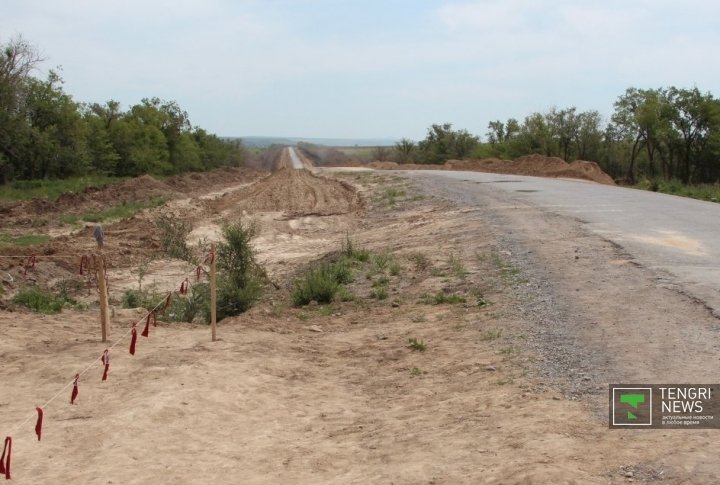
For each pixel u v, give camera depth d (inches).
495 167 2151.8
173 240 770.8
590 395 248.7
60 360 337.1
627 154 2497.5
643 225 690.2
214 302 378.0
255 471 213.8
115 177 2092.8
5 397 291.0
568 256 536.1
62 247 741.9
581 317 362.0
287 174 2383.1
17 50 1654.8
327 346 375.9
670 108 1955.0
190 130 2832.2
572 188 1244.5
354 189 1546.5
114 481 208.4
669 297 382.9
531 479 176.9
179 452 231.3
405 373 313.9
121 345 367.2
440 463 201.0
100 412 269.7
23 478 212.8
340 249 722.8
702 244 563.8
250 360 336.8
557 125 2613.2
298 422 261.3
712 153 1898.4
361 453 222.1
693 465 177.3
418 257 610.2
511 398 255.1
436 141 4013.3
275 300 529.3
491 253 581.3
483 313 402.9
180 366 319.9
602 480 173.9
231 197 1612.9
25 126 1644.9
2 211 1087.0
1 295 506.0
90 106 2214.6
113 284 598.2
